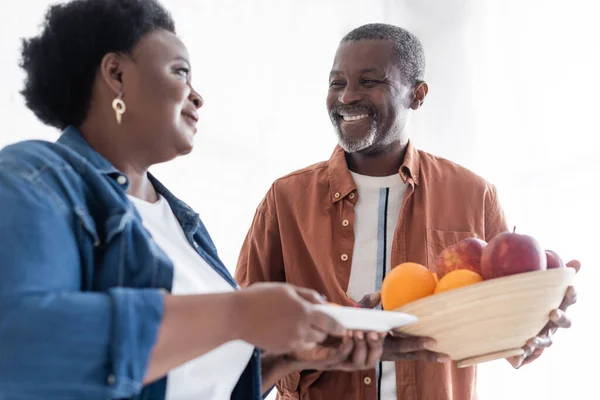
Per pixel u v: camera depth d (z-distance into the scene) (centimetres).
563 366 267
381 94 183
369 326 107
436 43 321
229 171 269
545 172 292
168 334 92
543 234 287
